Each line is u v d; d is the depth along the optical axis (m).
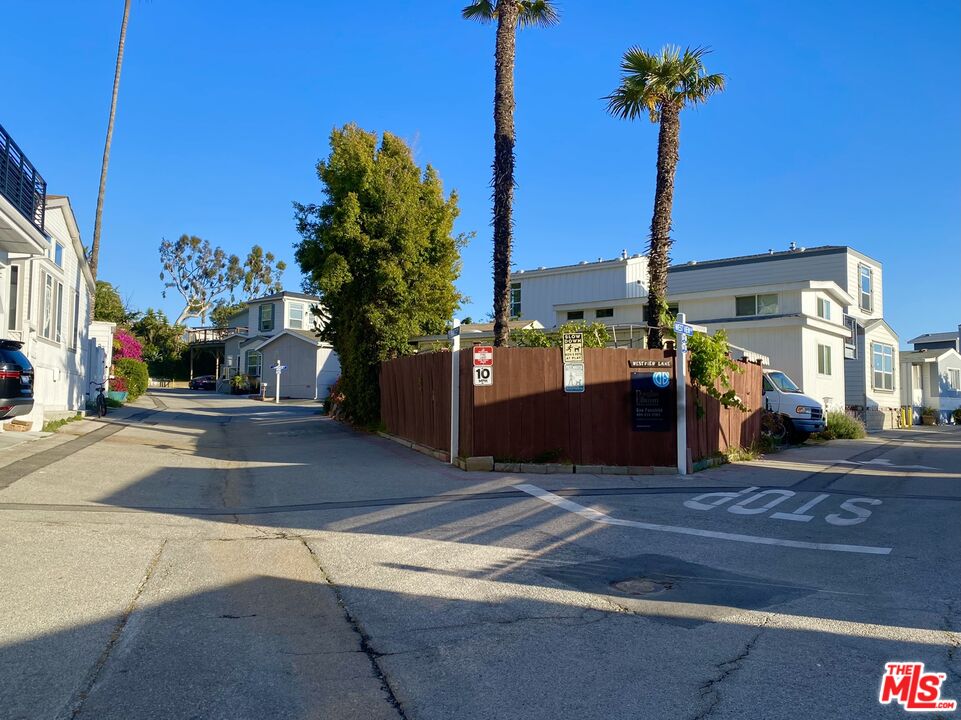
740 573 6.75
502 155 15.34
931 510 9.63
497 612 5.67
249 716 4.00
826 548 7.66
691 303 30.25
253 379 48.88
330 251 19.89
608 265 34.72
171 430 19.64
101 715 3.97
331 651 4.89
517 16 16.62
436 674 4.55
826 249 35.12
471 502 9.99
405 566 6.89
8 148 13.33
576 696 4.25
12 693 4.18
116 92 29.77
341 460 13.98
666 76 14.80
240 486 11.27
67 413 19.36
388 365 18.50
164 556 7.03
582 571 6.80
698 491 10.96
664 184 15.00
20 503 8.90
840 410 27.70
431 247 21.08
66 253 19.70
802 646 4.96
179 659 4.71
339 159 20.11
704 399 13.75
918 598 5.97
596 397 12.74
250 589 6.16
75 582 6.10
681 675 4.52
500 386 12.73
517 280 37.66
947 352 44.34
